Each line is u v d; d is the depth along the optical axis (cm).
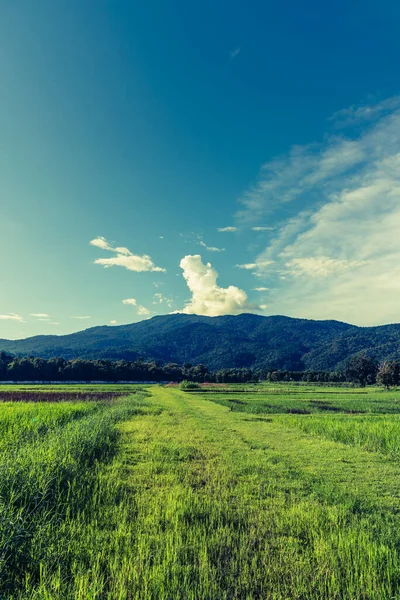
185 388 6738
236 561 532
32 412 1916
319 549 566
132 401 3294
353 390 6931
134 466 1020
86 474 884
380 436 1480
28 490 685
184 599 441
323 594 465
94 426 1458
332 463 1134
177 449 1251
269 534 621
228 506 734
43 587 443
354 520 683
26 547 537
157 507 710
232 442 1443
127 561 515
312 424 1891
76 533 595
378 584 483
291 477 962
